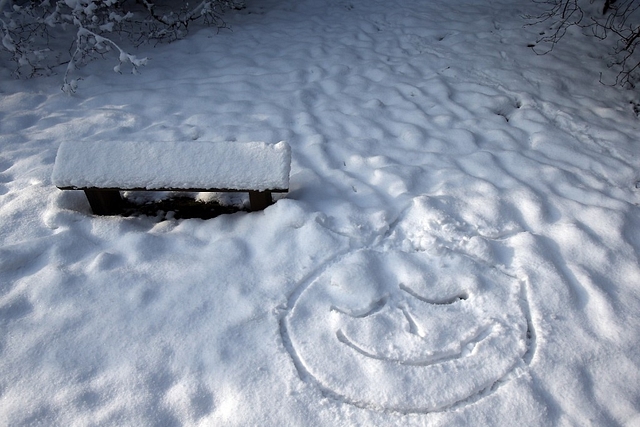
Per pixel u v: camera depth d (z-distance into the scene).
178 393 2.09
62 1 4.50
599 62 4.67
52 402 2.05
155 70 4.59
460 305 2.51
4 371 2.15
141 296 2.45
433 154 3.49
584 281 2.57
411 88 4.32
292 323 2.39
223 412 2.04
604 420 2.04
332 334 2.35
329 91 4.34
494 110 4.07
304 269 2.62
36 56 4.60
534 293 2.52
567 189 3.19
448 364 2.25
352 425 2.03
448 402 2.13
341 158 3.48
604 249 2.73
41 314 2.38
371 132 3.74
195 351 2.24
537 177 3.29
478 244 2.73
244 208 3.11
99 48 4.35
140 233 2.76
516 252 2.73
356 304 2.48
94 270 2.56
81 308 2.40
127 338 2.29
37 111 3.95
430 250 2.72
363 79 4.48
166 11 5.79
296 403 2.07
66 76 4.39
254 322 2.37
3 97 4.08
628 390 2.14
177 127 3.75
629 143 3.59
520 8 5.75
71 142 2.78
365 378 2.18
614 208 3.01
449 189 3.13
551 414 2.07
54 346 2.25
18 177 3.23
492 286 2.57
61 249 2.66
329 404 2.09
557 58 4.72
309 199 3.03
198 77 4.53
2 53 4.64
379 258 2.72
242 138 3.61
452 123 3.85
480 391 2.19
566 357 2.25
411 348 2.30
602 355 2.26
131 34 5.23
